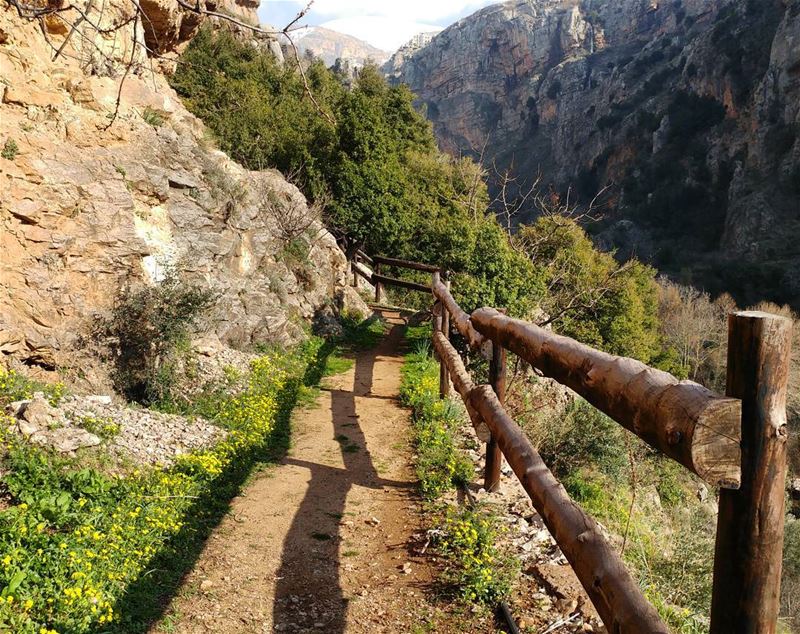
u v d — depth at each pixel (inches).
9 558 143.6
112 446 227.5
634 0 6190.9
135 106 427.5
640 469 420.2
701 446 58.9
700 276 2359.7
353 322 604.7
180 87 872.9
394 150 1093.8
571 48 6333.7
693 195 3127.5
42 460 197.0
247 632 138.3
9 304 299.1
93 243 338.6
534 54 6594.5
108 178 360.2
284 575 165.0
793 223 2593.5
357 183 849.5
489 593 150.4
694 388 65.6
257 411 307.6
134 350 340.2
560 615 141.7
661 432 67.9
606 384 87.4
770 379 56.3
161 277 380.2
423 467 241.4
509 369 425.1
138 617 140.6
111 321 334.6
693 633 166.1
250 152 858.8
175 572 163.5
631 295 824.3
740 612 57.8
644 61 4594.0
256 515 204.7
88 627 132.1
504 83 6939.0
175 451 244.8
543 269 694.5
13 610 133.6
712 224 2945.4
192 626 139.6
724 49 3425.2
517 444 142.7
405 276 930.7
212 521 197.5
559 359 113.0
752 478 57.0
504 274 499.5
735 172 2957.7
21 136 317.4
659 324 1405.0
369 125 906.7
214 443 265.3
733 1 3796.8
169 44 524.4
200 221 427.5
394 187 900.0
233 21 93.9
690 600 213.0
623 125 3964.1
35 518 168.1
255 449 267.3
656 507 391.2
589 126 4667.8
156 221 394.9
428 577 162.1
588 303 713.6
